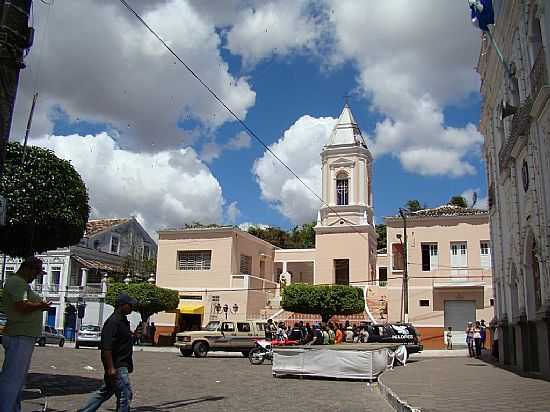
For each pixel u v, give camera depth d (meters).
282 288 38.62
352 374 16.77
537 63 14.53
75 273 48.59
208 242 43.06
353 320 39.34
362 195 44.41
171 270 43.62
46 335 36.41
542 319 14.62
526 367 17.58
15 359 7.04
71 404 10.21
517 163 18.06
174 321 42.12
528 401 10.31
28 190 11.53
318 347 17.47
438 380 14.81
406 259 37.31
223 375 18.28
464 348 36.62
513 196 18.39
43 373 16.31
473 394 11.48
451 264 38.09
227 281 41.88
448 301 37.75
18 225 11.56
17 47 7.17
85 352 29.33
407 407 9.63
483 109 24.70
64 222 12.06
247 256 45.78
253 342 29.34
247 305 41.06
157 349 35.25
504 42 19.11
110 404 10.52
